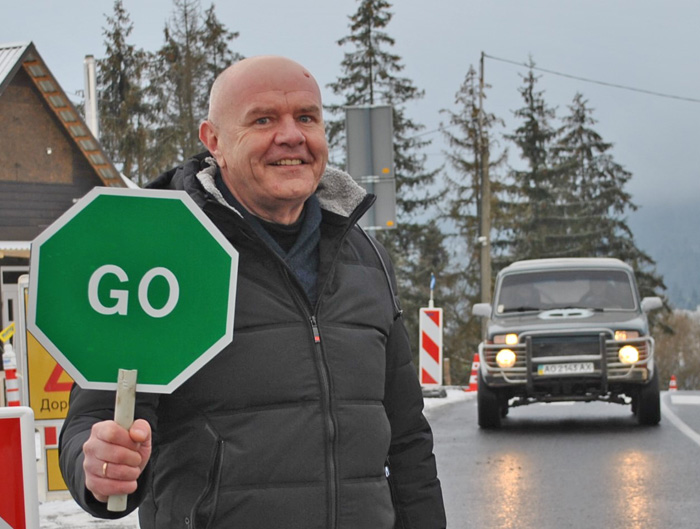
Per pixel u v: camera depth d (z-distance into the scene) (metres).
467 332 56.53
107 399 3.12
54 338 2.85
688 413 16.80
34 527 3.86
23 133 31.45
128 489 2.74
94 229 2.88
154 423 3.18
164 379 2.90
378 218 16.05
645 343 14.74
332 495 3.29
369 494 3.38
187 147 53.91
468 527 8.52
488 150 51.06
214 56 55.72
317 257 3.55
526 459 11.89
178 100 54.94
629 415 16.62
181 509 3.28
